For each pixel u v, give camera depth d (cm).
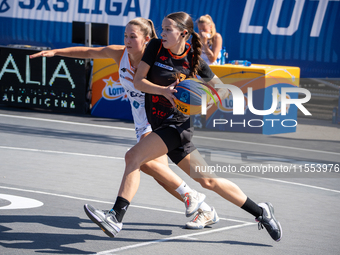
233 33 2109
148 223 745
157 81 638
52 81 1933
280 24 2031
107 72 1853
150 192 934
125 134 1562
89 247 628
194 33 632
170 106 629
